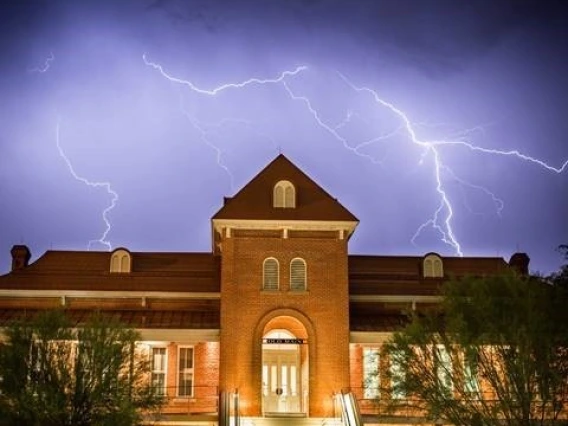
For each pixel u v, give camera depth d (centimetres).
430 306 4266
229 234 3978
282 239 4000
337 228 4003
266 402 4022
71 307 4184
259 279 3941
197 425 3609
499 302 3148
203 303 4222
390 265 4472
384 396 3259
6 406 2994
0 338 3744
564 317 3066
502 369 3052
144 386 3275
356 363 3981
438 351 3155
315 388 3816
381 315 4225
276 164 4225
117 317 3388
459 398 3095
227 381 3794
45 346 3098
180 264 4422
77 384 3045
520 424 2953
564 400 3052
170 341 3872
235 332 3862
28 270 4334
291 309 3906
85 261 4416
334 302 3934
